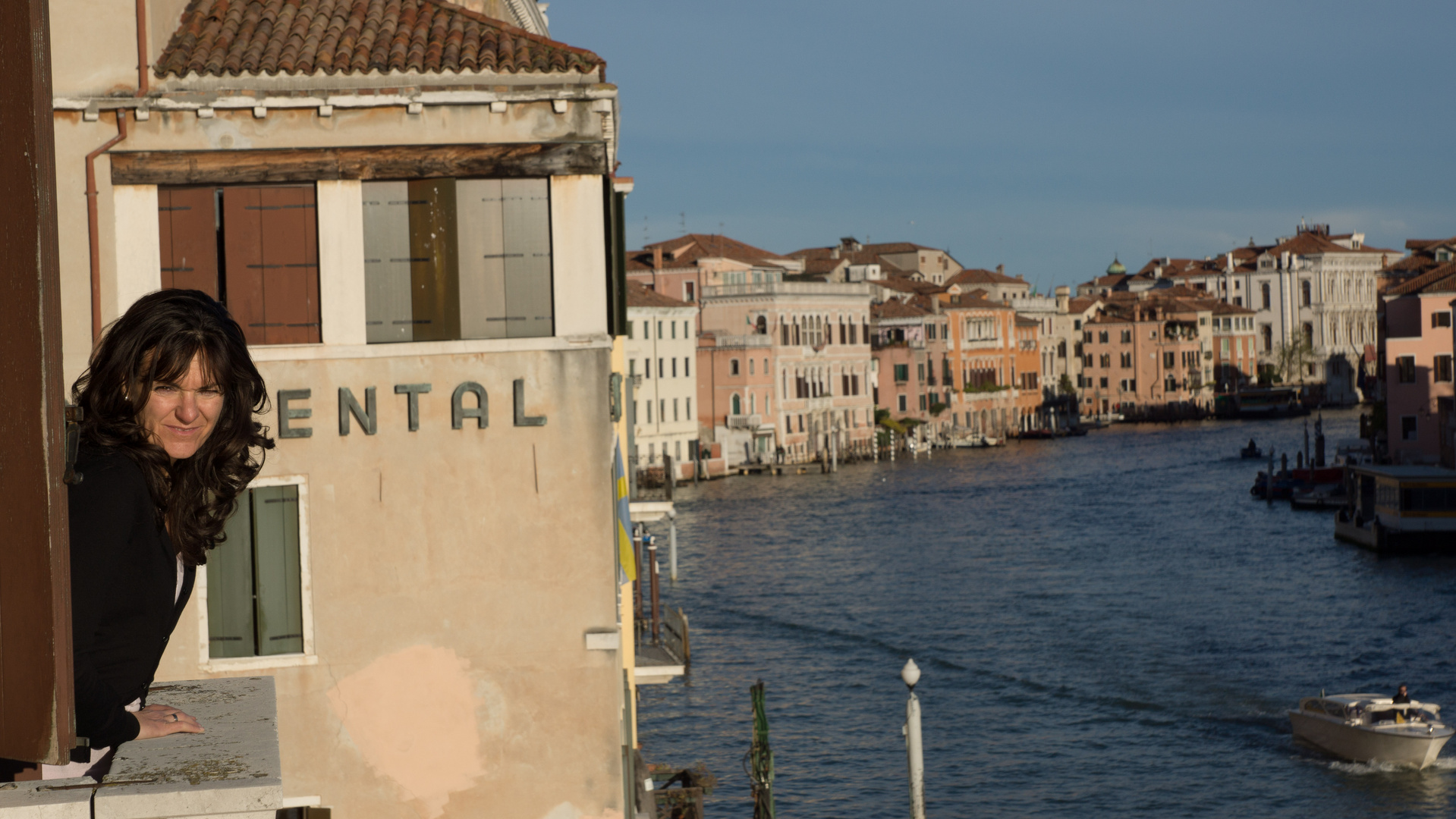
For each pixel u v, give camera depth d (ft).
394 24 60.44
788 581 229.04
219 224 56.95
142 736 16.11
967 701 146.51
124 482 16.06
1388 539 240.94
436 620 57.36
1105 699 144.56
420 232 57.72
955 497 359.87
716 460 439.63
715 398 452.76
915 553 257.14
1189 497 347.56
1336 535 266.57
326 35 59.31
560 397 57.62
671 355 422.00
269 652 57.00
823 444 484.33
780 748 133.08
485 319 58.08
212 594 56.65
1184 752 126.21
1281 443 534.37
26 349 15.39
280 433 56.54
